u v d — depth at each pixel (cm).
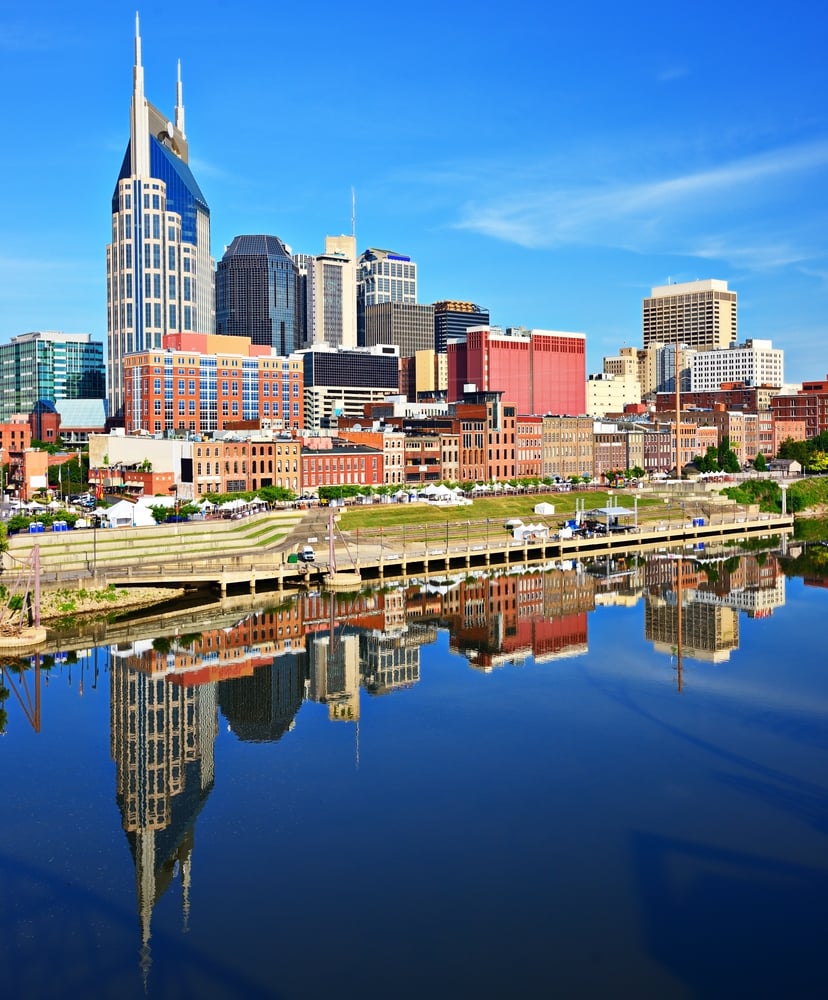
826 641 13162
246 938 5906
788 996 5381
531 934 5950
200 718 9919
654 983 5512
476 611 15538
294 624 14500
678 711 10044
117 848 6981
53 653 12612
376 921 6059
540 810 7625
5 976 5531
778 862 6794
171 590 16200
